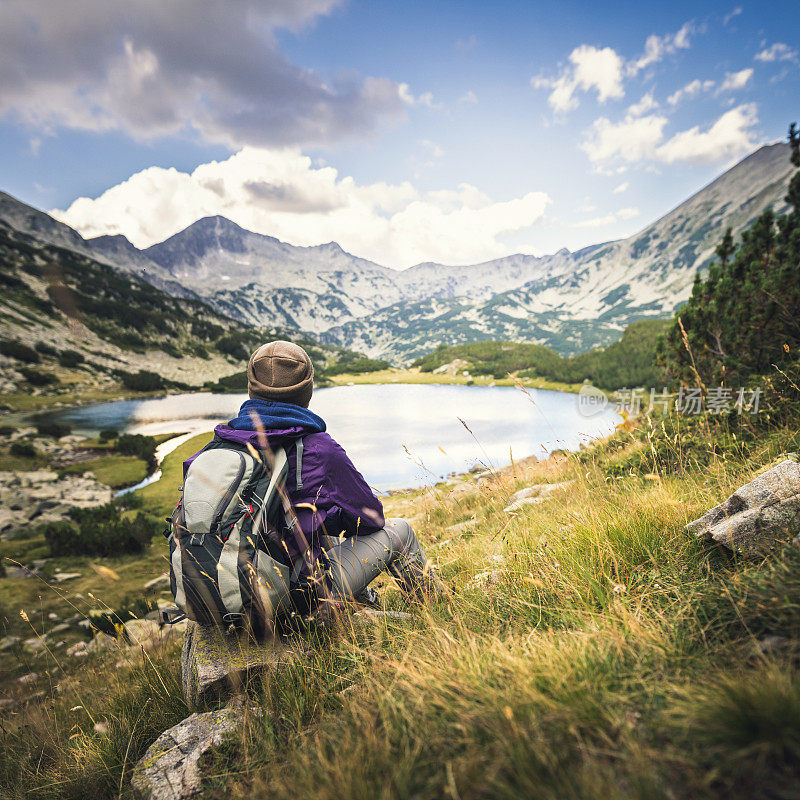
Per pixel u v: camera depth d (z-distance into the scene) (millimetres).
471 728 1285
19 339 140500
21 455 49812
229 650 2223
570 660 1540
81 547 16234
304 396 2344
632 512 2895
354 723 1571
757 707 1036
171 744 1860
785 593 1517
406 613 2578
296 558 2035
